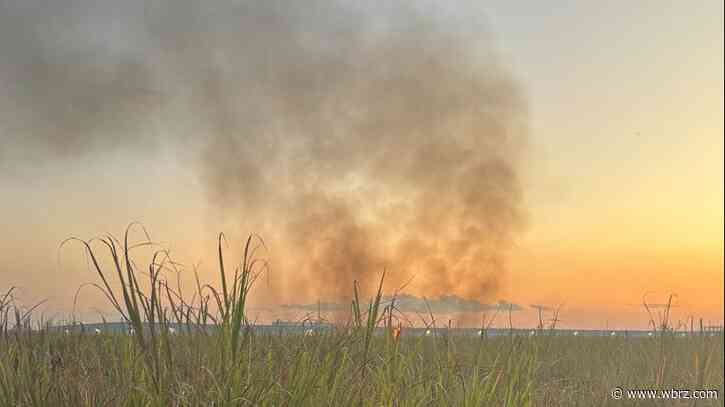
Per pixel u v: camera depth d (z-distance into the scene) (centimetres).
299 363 416
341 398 415
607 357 912
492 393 480
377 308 460
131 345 423
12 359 429
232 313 394
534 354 632
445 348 580
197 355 394
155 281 378
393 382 459
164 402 359
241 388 377
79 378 420
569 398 691
